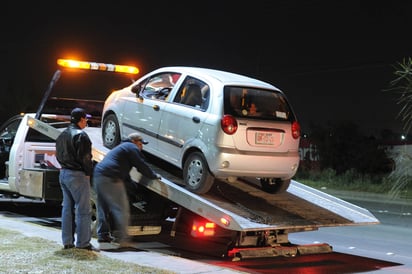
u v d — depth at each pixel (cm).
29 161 1122
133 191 850
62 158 732
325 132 2891
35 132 1135
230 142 759
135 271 638
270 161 791
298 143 838
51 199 1006
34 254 704
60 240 816
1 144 1238
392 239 1086
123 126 916
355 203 1859
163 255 779
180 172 894
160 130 848
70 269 633
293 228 767
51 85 1037
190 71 848
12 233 855
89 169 731
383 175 2595
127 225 835
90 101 1202
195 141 785
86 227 743
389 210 1627
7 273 603
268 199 870
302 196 934
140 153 811
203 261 812
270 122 796
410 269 805
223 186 874
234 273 670
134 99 905
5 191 1185
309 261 852
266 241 820
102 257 716
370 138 2781
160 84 901
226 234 809
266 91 825
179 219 834
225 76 828
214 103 777
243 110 781
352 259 877
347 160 2814
